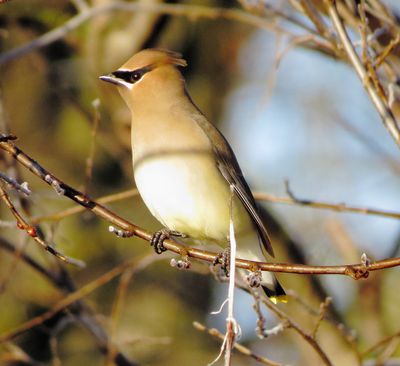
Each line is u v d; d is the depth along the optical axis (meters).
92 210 7.77
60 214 9.69
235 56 16.83
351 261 11.82
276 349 14.82
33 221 9.59
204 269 10.45
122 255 15.63
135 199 15.84
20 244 11.38
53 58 14.84
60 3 14.53
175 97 9.48
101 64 13.63
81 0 12.20
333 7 8.43
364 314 12.23
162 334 15.47
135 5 11.69
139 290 15.73
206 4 15.88
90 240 15.55
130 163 14.00
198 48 16.62
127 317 15.49
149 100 9.41
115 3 11.78
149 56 9.63
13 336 10.10
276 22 10.42
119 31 13.62
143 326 15.45
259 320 7.98
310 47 10.69
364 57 8.28
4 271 14.05
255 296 7.97
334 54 10.00
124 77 9.59
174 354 15.42
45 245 7.15
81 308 11.29
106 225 15.64
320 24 9.33
